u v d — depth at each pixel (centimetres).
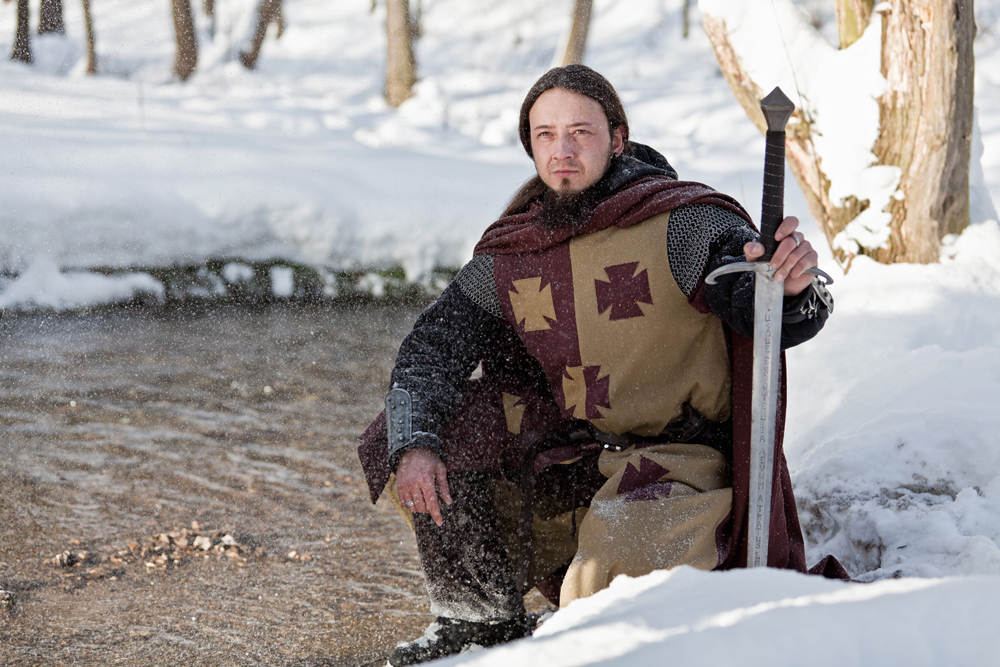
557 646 103
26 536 370
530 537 226
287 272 905
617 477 214
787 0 539
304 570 339
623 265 218
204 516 397
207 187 916
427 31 2711
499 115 1758
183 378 630
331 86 2131
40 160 962
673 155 1412
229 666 262
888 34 500
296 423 544
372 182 1025
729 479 219
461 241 964
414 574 336
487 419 236
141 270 858
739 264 185
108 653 270
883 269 494
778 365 187
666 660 91
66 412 548
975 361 336
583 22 1540
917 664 93
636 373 220
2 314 790
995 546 247
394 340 773
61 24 2283
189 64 2023
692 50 2522
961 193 496
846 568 274
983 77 1867
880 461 296
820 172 520
